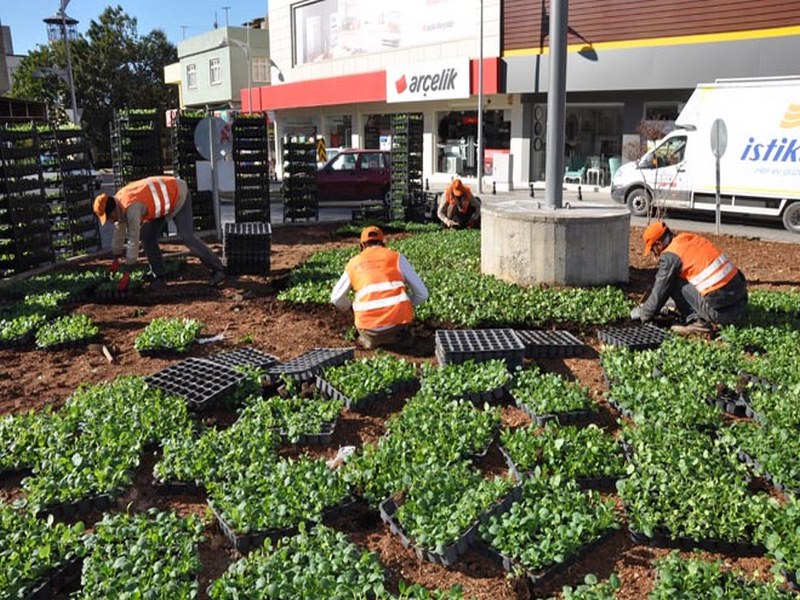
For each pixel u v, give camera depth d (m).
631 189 20.55
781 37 21.11
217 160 15.19
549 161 10.55
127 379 6.58
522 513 4.21
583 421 5.84
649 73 23.95
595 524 4.15
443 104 31.84
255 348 7.83
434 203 17.88
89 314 9.34
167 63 65.19
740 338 7.49
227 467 4.84
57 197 13.83
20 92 59.22
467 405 5.77
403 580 3.88
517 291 9.45
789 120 16.77
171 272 11.59
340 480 4.66
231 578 3.71
